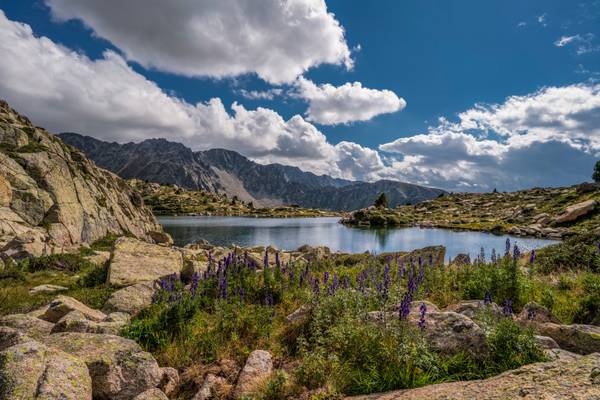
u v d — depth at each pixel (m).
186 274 17.52
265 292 11.05
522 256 18.61
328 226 119.31
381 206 180.75
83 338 6.42
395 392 4.84
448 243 62.59
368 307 8.19
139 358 6.05
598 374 3.50
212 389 5.72
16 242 24.53
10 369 4.45
